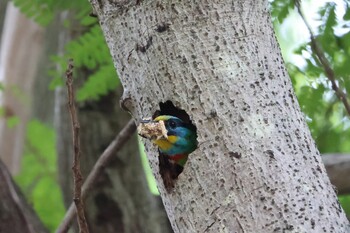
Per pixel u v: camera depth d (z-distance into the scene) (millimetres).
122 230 14664
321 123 12852
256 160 8078
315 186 8078
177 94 8367
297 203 7949
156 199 15500
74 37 13164
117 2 8711
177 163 8859
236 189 8039
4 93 19469
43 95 20516
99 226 14656
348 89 11367
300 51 11117
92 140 14672
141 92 8586
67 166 14984
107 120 14703
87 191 11633
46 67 20141
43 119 20469
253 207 7961
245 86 8297
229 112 8234
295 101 8500
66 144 14930
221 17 8477
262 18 8664
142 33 8547
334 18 11117
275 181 8008
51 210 16391
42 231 13117
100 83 12180
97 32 11633
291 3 10977
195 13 8461
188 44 8406
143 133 8539
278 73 8484
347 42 11211
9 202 12977
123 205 14711
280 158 8094
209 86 8312
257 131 8164
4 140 19297
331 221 7949
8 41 20391
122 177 14766
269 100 8289
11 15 20391
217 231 8016
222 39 8414
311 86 11117
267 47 8547
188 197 8227
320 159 8328
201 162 8203
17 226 12875
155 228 14883
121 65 8750
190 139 8750
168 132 8695
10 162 19219
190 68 8367
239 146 8141
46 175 17016
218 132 8211
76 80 13539
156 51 8469
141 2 8578
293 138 8219
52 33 20141
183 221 8250
